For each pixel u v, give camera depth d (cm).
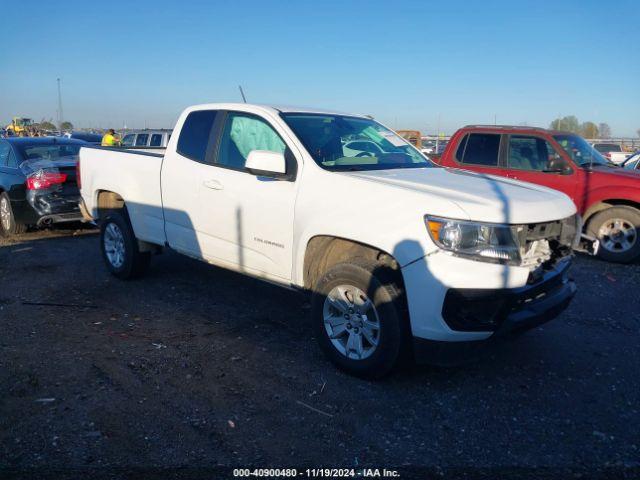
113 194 662
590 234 821
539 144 869
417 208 369
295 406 368
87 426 338
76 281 654
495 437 338
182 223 548
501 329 362
